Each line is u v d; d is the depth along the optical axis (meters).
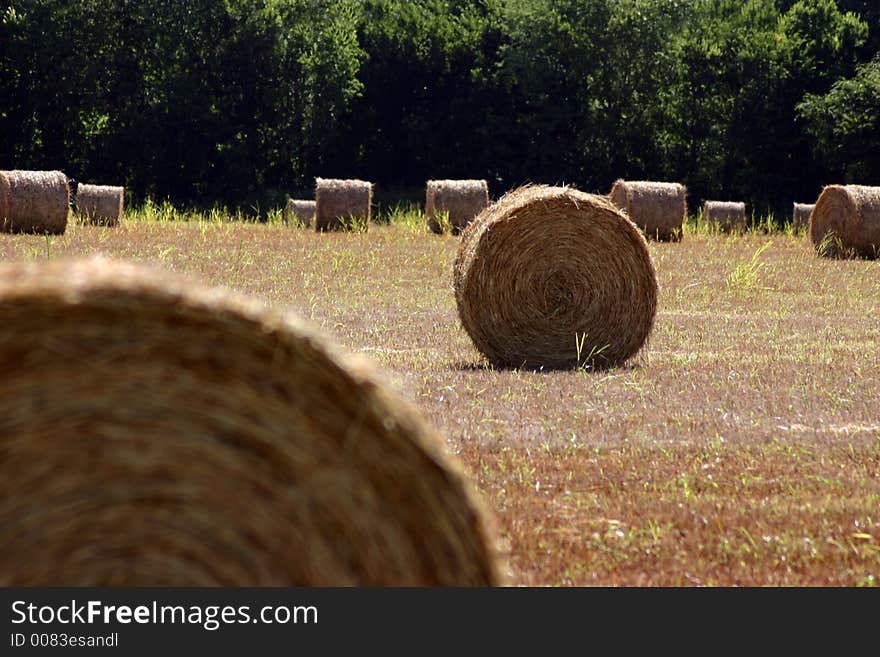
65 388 9.02
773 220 116.31
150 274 9.11
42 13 112.31
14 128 113.81
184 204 112.75
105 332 8.95
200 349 9.08
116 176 116.31
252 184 118.88
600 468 19.89
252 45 116.25
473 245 31.97
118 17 114.94
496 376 28.67
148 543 9.33
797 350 33.88
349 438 9.36
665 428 22.98
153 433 9.20
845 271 58.22
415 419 9.45
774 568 15.09
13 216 60.81
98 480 9.20
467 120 125.12
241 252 58.12
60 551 9.19
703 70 123.25
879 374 29.56
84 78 114.12
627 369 30.55
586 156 125.75
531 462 20.16
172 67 116.19
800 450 21.34
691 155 126.25
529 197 31.98
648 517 17.03
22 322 8.80
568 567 14.84
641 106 125.75
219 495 9.35
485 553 9.64
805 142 121.12
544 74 123.25
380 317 38.88
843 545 15.98
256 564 9.41
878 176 112.88
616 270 32.03
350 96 121.19
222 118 116.00
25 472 9.08
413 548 9.52
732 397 26.27
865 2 129.50
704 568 14.99
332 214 74.31
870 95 109.38
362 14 131.88
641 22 123.94
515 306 31.86
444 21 126.69
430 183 76.31
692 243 72.44
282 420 9.29
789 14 125.50
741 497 18.34
